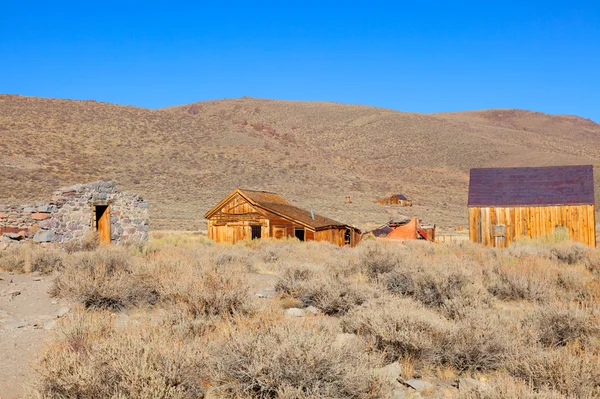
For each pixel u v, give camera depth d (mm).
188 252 20000
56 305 10688
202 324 7719
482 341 6926
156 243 27625
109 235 26281
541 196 31641
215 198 80625
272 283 13836
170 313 8352
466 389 5547
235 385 5473
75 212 24906
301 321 7059
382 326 7320
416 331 7133
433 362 6930
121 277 10977
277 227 35312
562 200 30875
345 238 42156
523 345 7207
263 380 5418
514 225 31531
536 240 29203
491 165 162500
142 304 10477
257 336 6066
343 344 6020
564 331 7832
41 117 103312
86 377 5121
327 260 18266
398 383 6121
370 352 6820
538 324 8234
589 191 30797
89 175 79812
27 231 23281
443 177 133750
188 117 129500
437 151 180250
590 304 9984
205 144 111188
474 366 6738
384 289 11664
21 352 7262
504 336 7227
